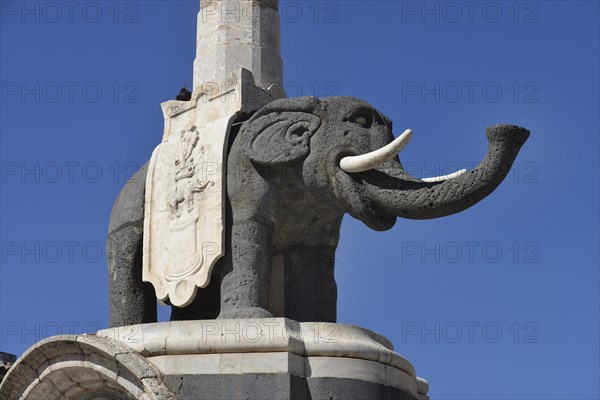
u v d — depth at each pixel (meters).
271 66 19.02
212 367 16.33
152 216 17.97
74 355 16.77
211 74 18.81
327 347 16.42
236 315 16.92
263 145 17.39
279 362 16.16
